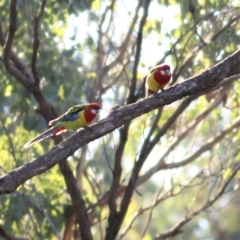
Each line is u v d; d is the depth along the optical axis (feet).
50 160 30.89
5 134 50.98
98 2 51.96
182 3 50.49
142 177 52.16
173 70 50.72
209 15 47.29
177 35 51.16
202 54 50.72
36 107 50.67
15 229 49.62
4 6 50.90
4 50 42.75
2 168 48.47
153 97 32.68
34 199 50.11
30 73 46.39
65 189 51.39
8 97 51.08
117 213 47.11
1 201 49.24
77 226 52.42
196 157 52.90
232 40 50.29
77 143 31.45
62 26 51.37
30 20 49.55
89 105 35.29
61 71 50.52
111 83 52.42
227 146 55.72
